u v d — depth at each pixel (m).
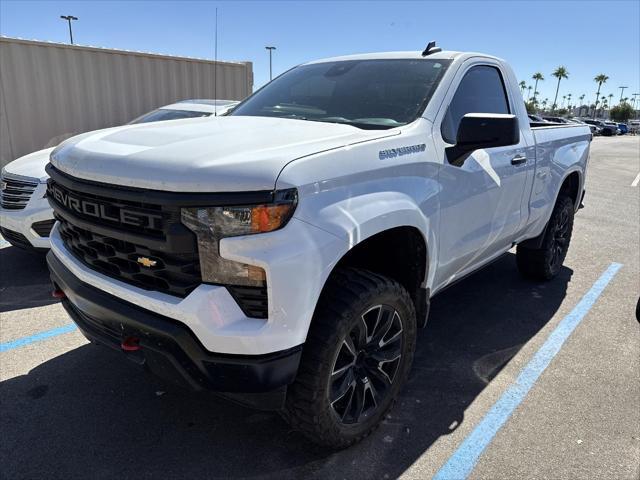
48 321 4.07
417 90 3.16
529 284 5.14
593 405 3.07
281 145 2.29
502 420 2.91
